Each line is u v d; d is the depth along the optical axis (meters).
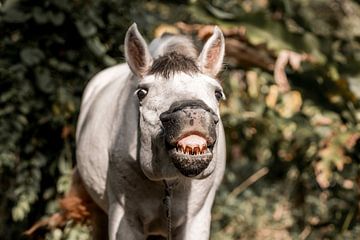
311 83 8.10
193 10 7.79
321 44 7.87
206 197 4.84
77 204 5.91
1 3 7.75
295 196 8.95
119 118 4.86
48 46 7.47
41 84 7.29
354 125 7.93
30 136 7.48
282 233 10.38
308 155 8.23
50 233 7.44
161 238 5.38
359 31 11.72
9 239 8.05
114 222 4.89
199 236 4.79
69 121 7.48
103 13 7.75
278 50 7.60
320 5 11.92
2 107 7.35
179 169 3.88
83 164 5.45
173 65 4.13
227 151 9.21
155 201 4.77
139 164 4.57
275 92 7.83
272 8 9.09
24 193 7.42
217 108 4.13
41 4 7.38
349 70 8.07
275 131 8.88
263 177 10.29
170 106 3.97
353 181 8.16
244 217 9.96
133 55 4.37
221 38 4.43
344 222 8.41
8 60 7.40
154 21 8.48
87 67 7.56
